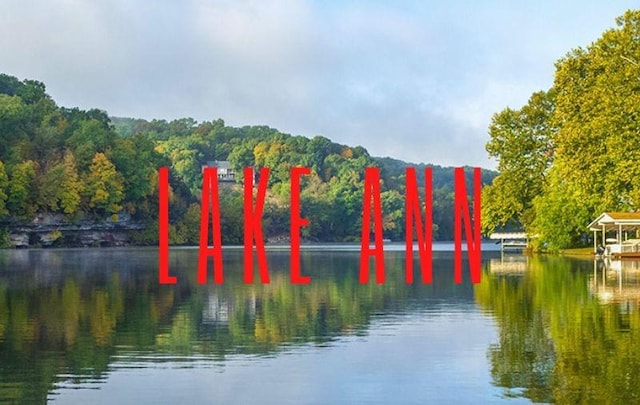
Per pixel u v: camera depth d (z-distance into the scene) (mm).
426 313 29219
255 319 27812
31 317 28328
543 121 92500
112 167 157250
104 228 158500
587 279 45156
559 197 88000
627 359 19062
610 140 58531
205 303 33406
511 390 16062
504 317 27547
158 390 16375
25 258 86125
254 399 15617
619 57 62281
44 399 15586
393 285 43031
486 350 20734
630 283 41719
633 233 95125
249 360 19641
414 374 17812
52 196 145250
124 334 24062
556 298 33844
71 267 64750
